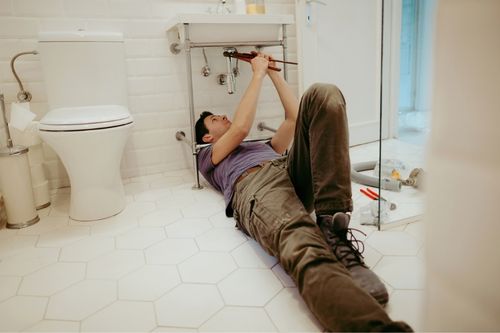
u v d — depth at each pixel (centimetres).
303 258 91
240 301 106
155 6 223
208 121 197
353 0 255
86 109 172
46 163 217
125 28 220
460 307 27
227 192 149
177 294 110
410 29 172
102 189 171
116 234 154
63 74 178
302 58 247
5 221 171
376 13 264
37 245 147
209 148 177
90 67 181
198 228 156
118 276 122
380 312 75
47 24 204
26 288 118
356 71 265
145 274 122
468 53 24
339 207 108
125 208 183
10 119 188
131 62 224
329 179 108
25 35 201
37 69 205
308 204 133
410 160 171
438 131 26
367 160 234
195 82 241
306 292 86
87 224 166
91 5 211
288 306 102
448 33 24
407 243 131
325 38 250
